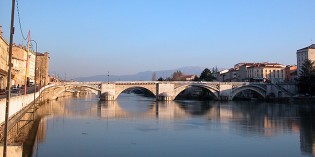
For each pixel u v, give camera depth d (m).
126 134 70.44
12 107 46.88
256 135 72.31
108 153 51.88
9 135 43.88
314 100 189.50
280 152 55.16
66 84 186.00
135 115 112.12
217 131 77.56
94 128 78.31
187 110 137.62
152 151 54.03
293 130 80.88
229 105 174.00
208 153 53.34
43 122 86.88
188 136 69.44
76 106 146.88
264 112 132.50
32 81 174.25
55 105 147.50
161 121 96.12
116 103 178.62
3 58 123.88
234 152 54.50
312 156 52.62
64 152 51.72
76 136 66.31
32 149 53.00
